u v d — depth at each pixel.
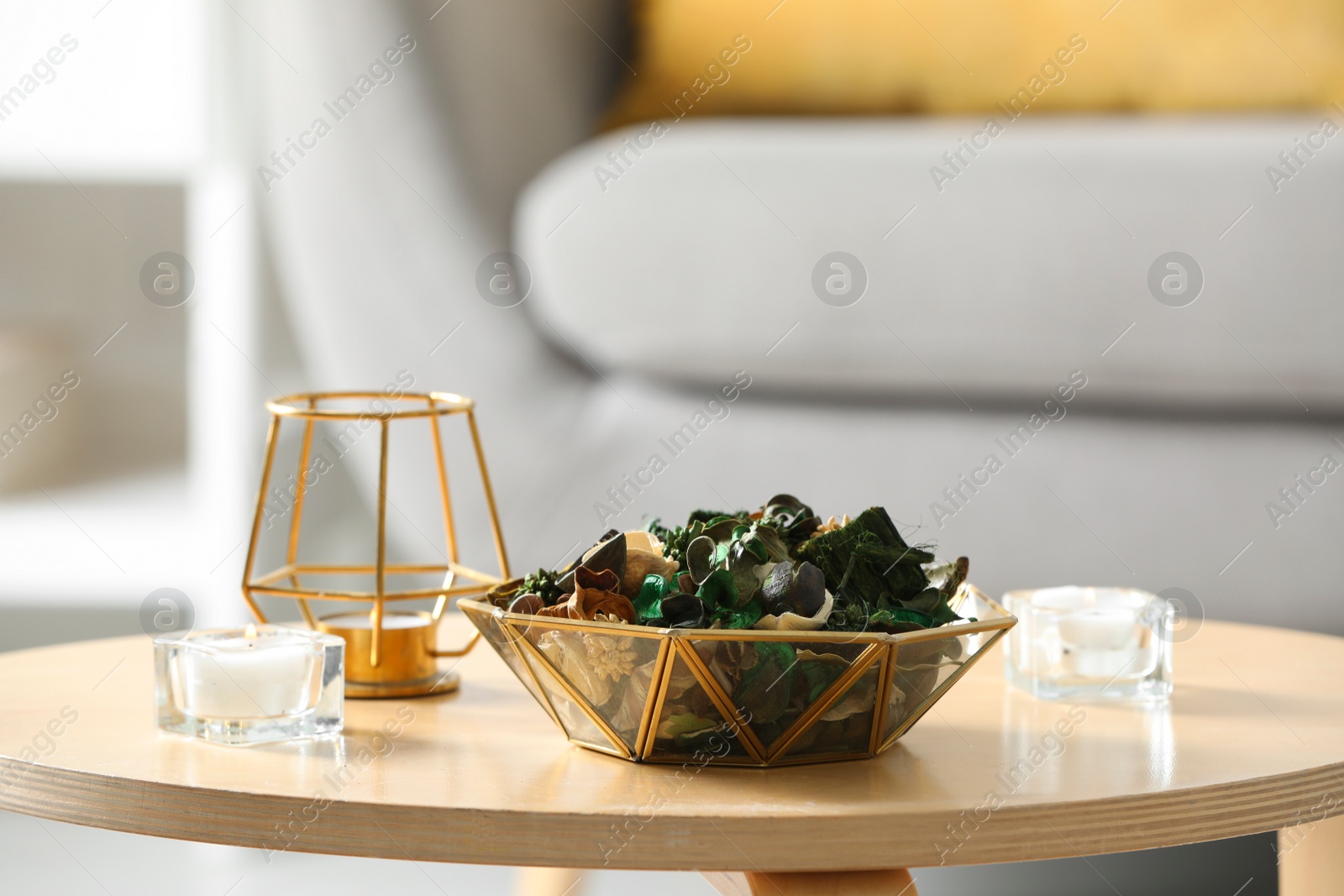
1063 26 2.66
